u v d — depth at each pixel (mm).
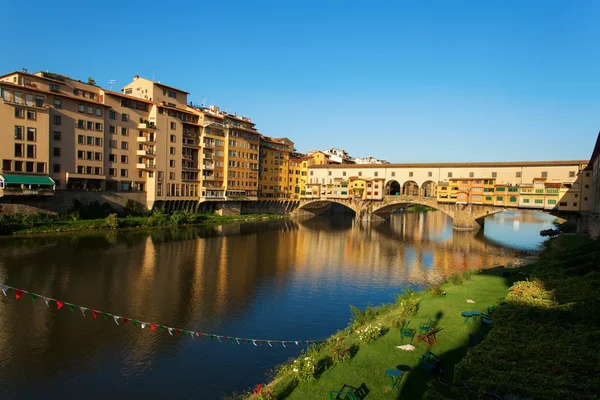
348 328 31031
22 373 26438
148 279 48688
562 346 19578
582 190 90812
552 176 102125
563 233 97250
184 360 28828
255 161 125562
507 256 71812
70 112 79438
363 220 130250
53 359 28375
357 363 22578
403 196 121562
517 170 106750
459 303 33969
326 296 45188
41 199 74812
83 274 49188
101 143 85188
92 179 84688
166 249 66938
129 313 37406
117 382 25781
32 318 35125
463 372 17656
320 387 20234
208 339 32500
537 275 38000
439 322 28953
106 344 30938
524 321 24406
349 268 60094
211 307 39938
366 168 135500
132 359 28766
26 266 50969
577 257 41094
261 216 123812
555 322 23984
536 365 17688
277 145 141250
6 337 31359
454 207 111062
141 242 71250
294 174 146500
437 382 20000
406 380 20547
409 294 38375
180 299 41969
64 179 78750
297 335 33844
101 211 85062
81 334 32469
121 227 83500
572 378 16219
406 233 104312
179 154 101375
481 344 20531
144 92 99938
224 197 114062
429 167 121750
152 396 24344
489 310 30016
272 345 31641
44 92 74062
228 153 114375
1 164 68438
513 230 114562
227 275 52594
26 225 70062
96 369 27297
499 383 15750
